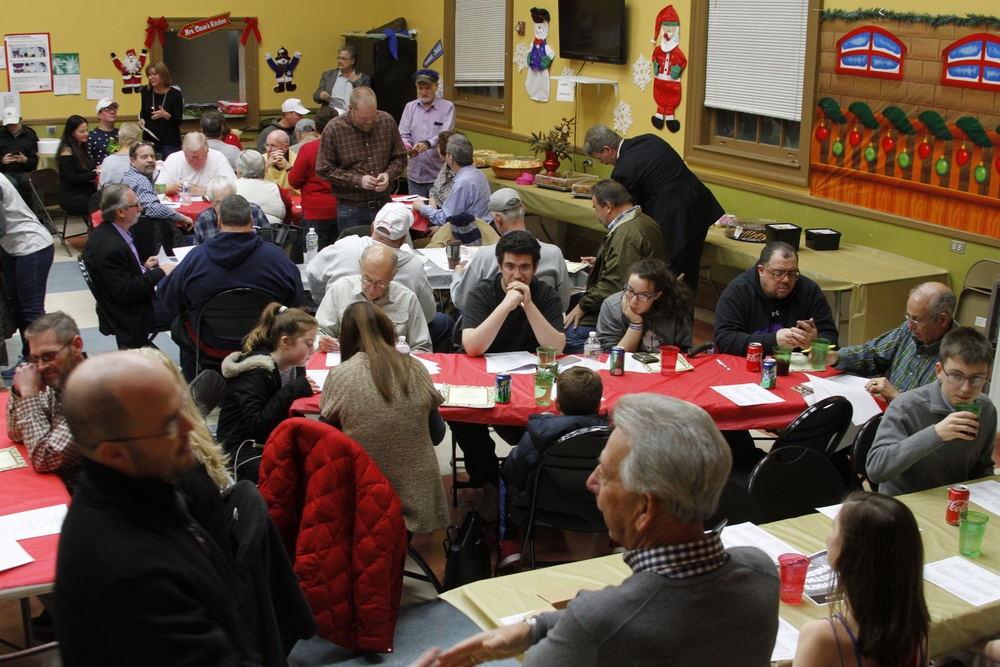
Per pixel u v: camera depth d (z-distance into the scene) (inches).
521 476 123.2
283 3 413.7
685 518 52.4
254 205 240.5
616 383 141.8
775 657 76.5
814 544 95.8
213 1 399.2
